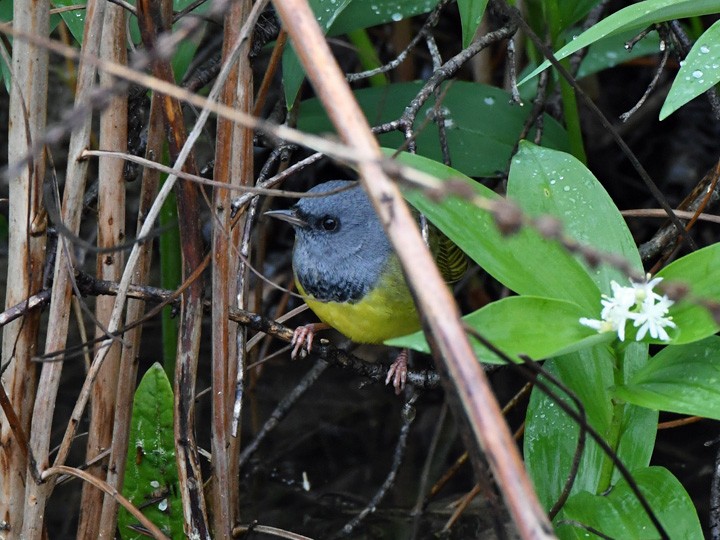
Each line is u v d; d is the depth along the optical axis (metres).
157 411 7.69
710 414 5.46
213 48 11.17
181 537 7.84
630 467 6.54
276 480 11.15
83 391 7.07
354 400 11.98
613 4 11.20
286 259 12.55
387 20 9.02
